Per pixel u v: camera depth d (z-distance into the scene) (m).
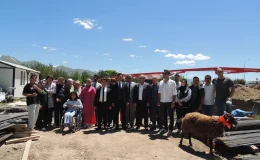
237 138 8.88
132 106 10.84
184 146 8.73
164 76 10.02
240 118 11.20
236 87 18.95
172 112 9.98
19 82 27.39
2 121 9.59
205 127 8.01
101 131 10.25
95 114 11.37
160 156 7.77
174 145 8.72
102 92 10.47
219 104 9.47
